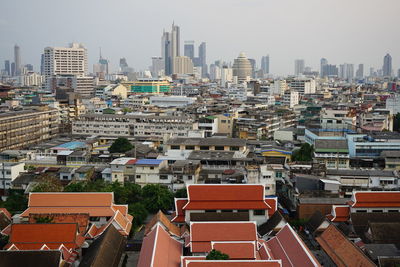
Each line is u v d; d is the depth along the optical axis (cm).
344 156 13212
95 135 19675
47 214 8588
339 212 9225
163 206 10419
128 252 8519
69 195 9231
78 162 13200
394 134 15488
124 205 9438
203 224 7662
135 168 11781
